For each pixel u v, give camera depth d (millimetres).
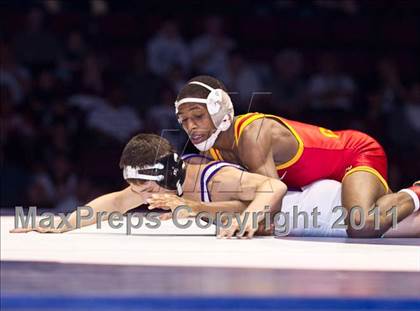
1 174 15688
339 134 7953
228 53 18531
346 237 7371
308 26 20109
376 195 7438
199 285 3895
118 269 4500
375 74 19641
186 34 19797
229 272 4461
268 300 3533
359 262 5125
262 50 19484
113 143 16141
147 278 4129
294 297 3572
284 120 7691
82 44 18156
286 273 4457
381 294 3676
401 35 20359
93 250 5688
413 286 3975
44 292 3607
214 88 6992
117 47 18891
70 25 18922
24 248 5809
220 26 19031
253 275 4348
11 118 16125
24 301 3477
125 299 3504
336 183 7668
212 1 20328
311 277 4285
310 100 17828
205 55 17891
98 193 15617
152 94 16891
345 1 20719
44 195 15477
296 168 7582
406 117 17766
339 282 4094
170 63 17953
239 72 17625
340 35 20188
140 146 6883
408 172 17344
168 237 6988
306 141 7602
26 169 15812
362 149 7867
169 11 20203
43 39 17547
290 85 17859
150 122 16109
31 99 16812
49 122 16281
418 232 7340
